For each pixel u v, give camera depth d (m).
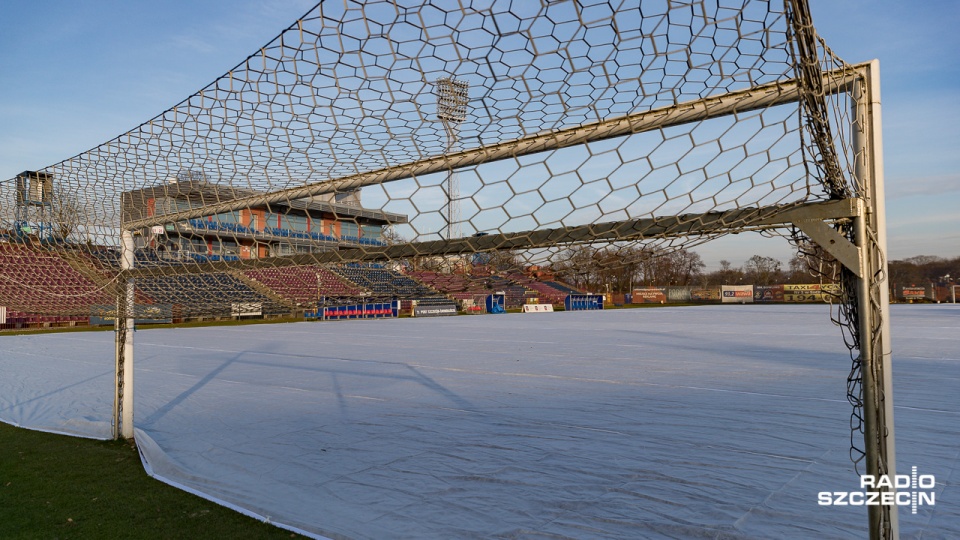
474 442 5.92
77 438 6.44
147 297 5.53
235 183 3.75
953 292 57.00
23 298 5.76
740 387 9.04
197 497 4.52
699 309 47.19
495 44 2.01
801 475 4.70
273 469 5.09
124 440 6.29
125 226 4.93
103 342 19.45
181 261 4.42
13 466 5.33
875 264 2.12
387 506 4.21
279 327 28.20
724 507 4.07
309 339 20.50
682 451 5.45
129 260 5.17
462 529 3.80
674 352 14.60
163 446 5.92
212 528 3.89
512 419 6.97
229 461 5.35
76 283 5.59
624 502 4.21
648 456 5.31
